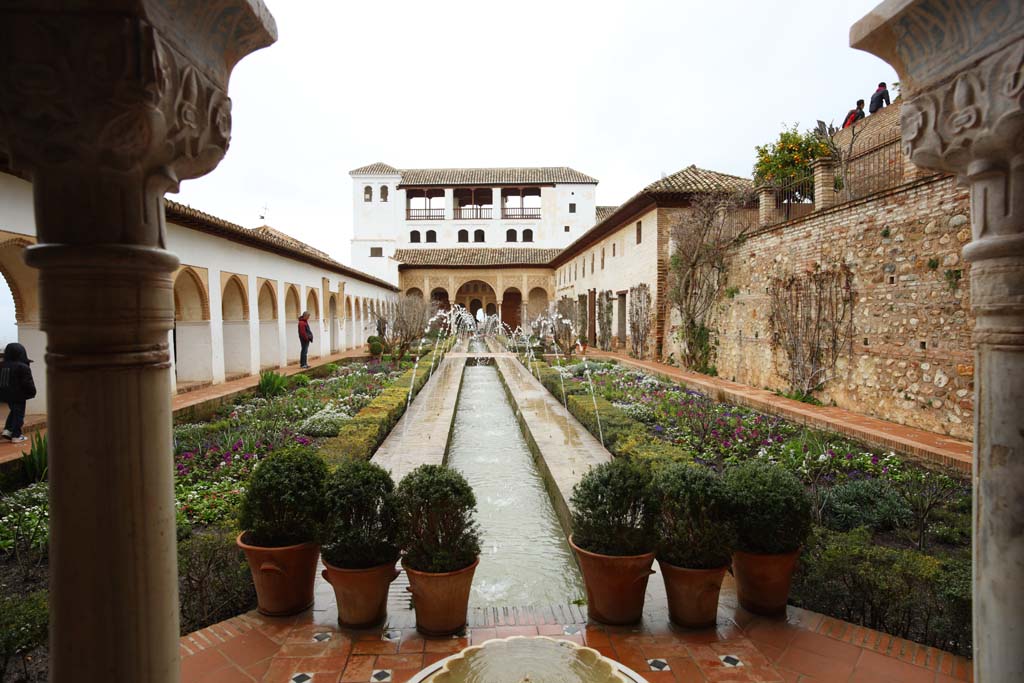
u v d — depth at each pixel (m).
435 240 38.56
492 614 3.46
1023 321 1.54
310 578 3.46
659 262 16.50
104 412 1.45
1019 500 1.56
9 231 6.71
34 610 2.92
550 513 6.01
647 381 12.78
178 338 11.53
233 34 1.64
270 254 15.05
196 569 3.35
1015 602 1.57
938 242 7.13
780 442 7.28
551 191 38.28
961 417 6.73
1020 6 1.40
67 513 1.46
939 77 1.65
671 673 2.80
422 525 3.13
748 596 3.39
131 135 1.36
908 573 3.21
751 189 15.03
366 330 28.22
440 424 9.19
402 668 2.85
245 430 8.02
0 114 1.36
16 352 6.89
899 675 2.79
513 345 27.59
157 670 1.56
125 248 1.43
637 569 3.17
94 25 1.29
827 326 9.28
